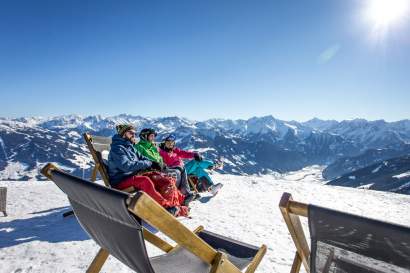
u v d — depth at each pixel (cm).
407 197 1046
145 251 181
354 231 149
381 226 135
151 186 468
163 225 163
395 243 136
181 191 565
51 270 342
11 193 805
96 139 557
